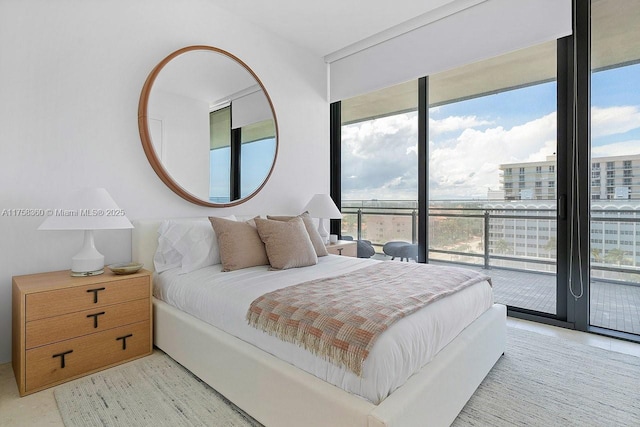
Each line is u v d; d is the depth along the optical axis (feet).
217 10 9.75
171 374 6.21
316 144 12.98
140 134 8.24
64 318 5.88
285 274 6.88
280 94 11.58
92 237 6.93
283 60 11.64
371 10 9.93
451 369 4.64
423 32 10.41
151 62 8.44
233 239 7.56
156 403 5.30
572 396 5.50
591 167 8.21
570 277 8.45
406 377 4.04
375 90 11.82
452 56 9.80
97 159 7.61
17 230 6.64
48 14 6.92
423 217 11.21
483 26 9.18
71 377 5.95
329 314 4.35
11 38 6.50
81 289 6.07
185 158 8.95
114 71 7.83
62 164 7.13
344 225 13.98
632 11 7.66
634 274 7.81
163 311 6.95
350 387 3.83
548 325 8.74
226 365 5.28
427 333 4.51
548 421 4.86
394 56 11.16
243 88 10.32
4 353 6.51
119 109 7.93
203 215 9.59
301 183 12.39
